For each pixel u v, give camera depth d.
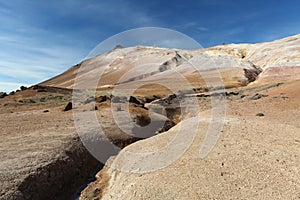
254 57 68.69
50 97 34.22
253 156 7.58
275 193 5.88
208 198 5.98
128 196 6.86
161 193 6.50
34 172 8.46
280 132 9.90
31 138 12.05
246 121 12.00
